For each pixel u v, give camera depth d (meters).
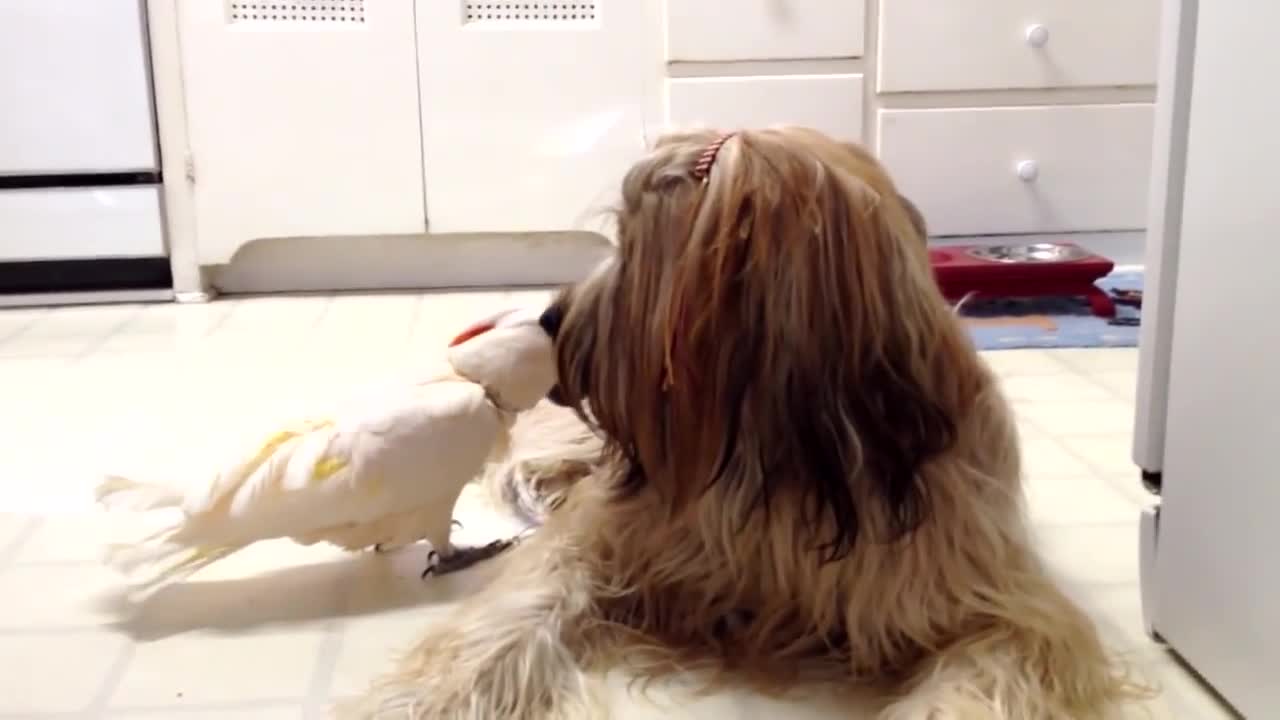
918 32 2.80
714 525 1.13
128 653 1.22
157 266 2.87
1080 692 1.05
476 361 1.33
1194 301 1.08
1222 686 1.08
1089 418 1.92
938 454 1.08
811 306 1.02
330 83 2.77
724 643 1.19
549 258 2.92
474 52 2.78
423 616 1.30
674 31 2.77
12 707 1.11
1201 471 1.09
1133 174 2.91
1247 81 0.98
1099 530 1.50
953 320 1.12
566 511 1.31
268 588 1.37
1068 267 2.54
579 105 2.81
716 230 1.01
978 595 1.10
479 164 2.83
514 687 1.09
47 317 2.72
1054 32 2.82
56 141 2.74
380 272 2.93
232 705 1.12
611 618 1.20
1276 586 0.99
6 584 1.37
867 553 1.09
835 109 2.83
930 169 2.88
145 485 1.28
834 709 1.09
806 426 1.04
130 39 2.71
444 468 1.31
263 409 2.00
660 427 1.08
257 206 2.81
